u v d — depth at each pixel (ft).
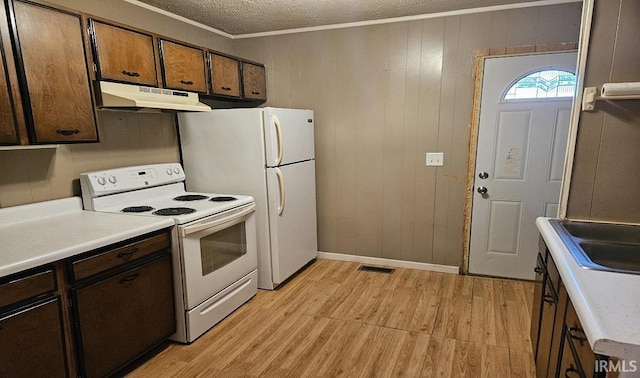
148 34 7.87
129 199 8.36
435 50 10.05
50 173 7.22
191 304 7.43
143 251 6.58
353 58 10.94
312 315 8.59
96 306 5.83
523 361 6.74
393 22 10.34
